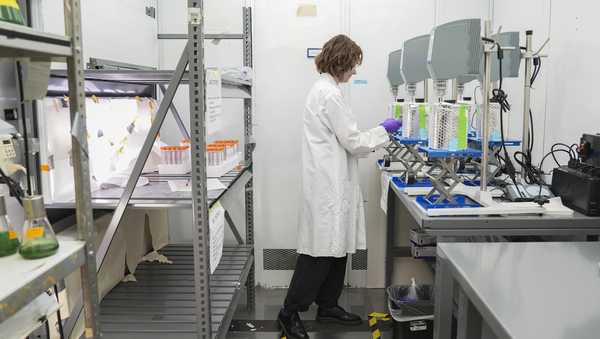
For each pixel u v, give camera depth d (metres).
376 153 3.20
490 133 2.17
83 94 0.96
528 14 2.55
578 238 1.95
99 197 1.68
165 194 1.71
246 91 2.74
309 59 3.12
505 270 1.22
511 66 2.13
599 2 1.91
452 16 3.08
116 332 1.75
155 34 3.04
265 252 3.30
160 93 2.84
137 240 2.43
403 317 2.35
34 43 0.79
